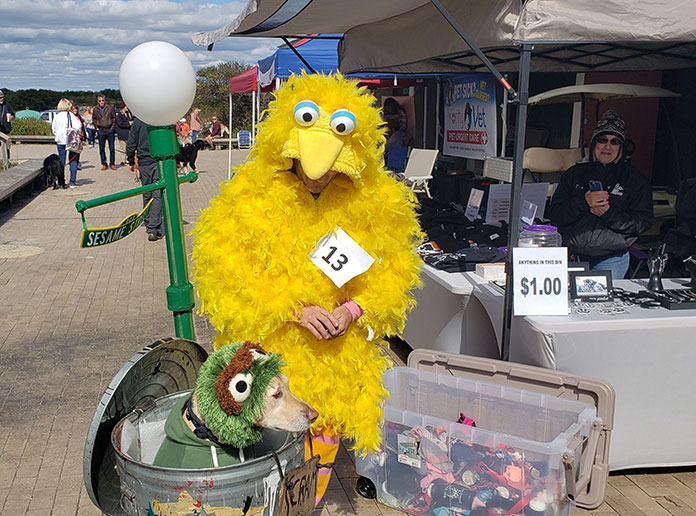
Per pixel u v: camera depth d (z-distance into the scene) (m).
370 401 2.77
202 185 16.25
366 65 6.05
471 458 2.97
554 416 3.16
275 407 2.09
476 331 4.15
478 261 4.43
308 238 2.55
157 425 2.42
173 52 2.99
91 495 2.22
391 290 2.66
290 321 2.61
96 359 5.23
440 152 10.13
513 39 3.13
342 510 3.27
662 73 7.34
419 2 4.71
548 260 3.36
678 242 4.52
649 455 3.43
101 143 18.59
